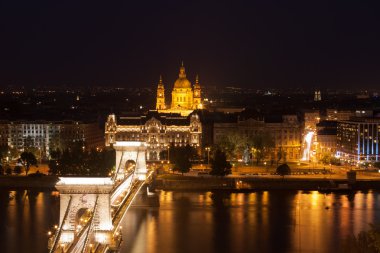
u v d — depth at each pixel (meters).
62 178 197.50
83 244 173.50
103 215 197.38
